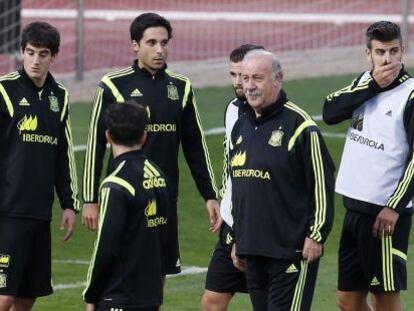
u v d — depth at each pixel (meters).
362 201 25.44
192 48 71.81
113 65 66.62
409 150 24.94
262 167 23.25
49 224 26.78
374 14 80.19
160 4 82.69
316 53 68.75
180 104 27.42
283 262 23.31
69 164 27.02
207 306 26.81
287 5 81.75
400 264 25.59
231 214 24.70
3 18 58.75
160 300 22.34
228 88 59.62
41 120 26.31
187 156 28.08
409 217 25.61
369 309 26.83
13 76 26.30
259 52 23.03
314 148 22.91
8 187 26.27
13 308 27.17
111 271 21.77
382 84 25.11
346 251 26.22
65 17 77.44
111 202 21.53
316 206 22.92
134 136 21.94
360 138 25.52
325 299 31.36
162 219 22.45
